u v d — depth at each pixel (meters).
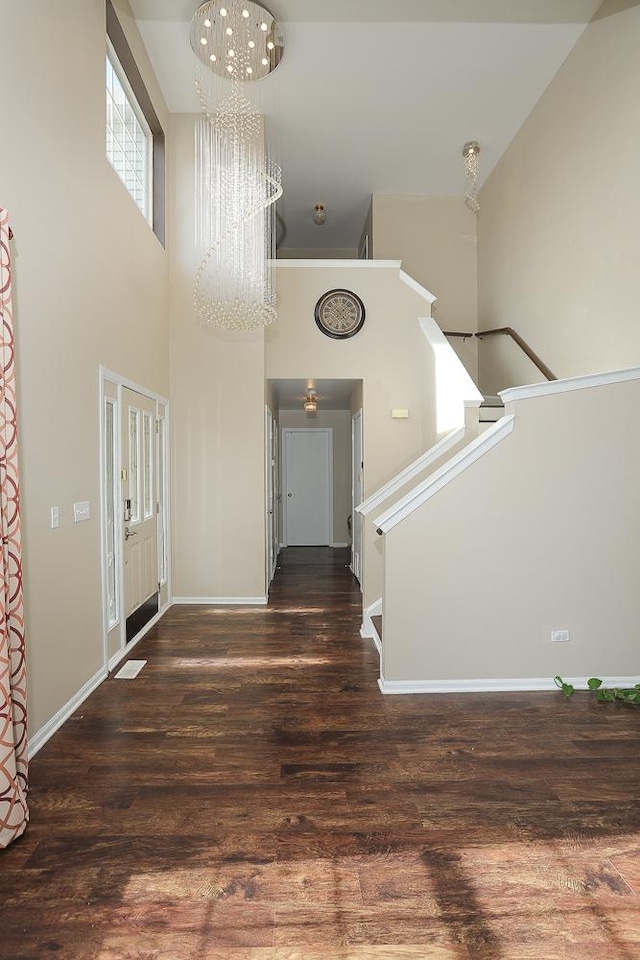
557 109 5.13
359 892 1.80
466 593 3.43
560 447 3.44
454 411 4.89
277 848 2.01
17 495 2.21
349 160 6.61
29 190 2.67
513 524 3.44
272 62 4.80
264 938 1.62
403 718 3.07
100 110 3.64
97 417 3.57
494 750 2.72
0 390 2.12
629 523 3.46
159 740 2.82
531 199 5.71
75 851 1.99
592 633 3.47
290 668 3.84
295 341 6.00
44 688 2.82
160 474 5.35
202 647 4.30
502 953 1.58
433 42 4.77
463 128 6.00
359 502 6.82
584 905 1.76
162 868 1.90
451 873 1.89
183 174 5.66
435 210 7.45
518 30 4.62
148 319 4.84
